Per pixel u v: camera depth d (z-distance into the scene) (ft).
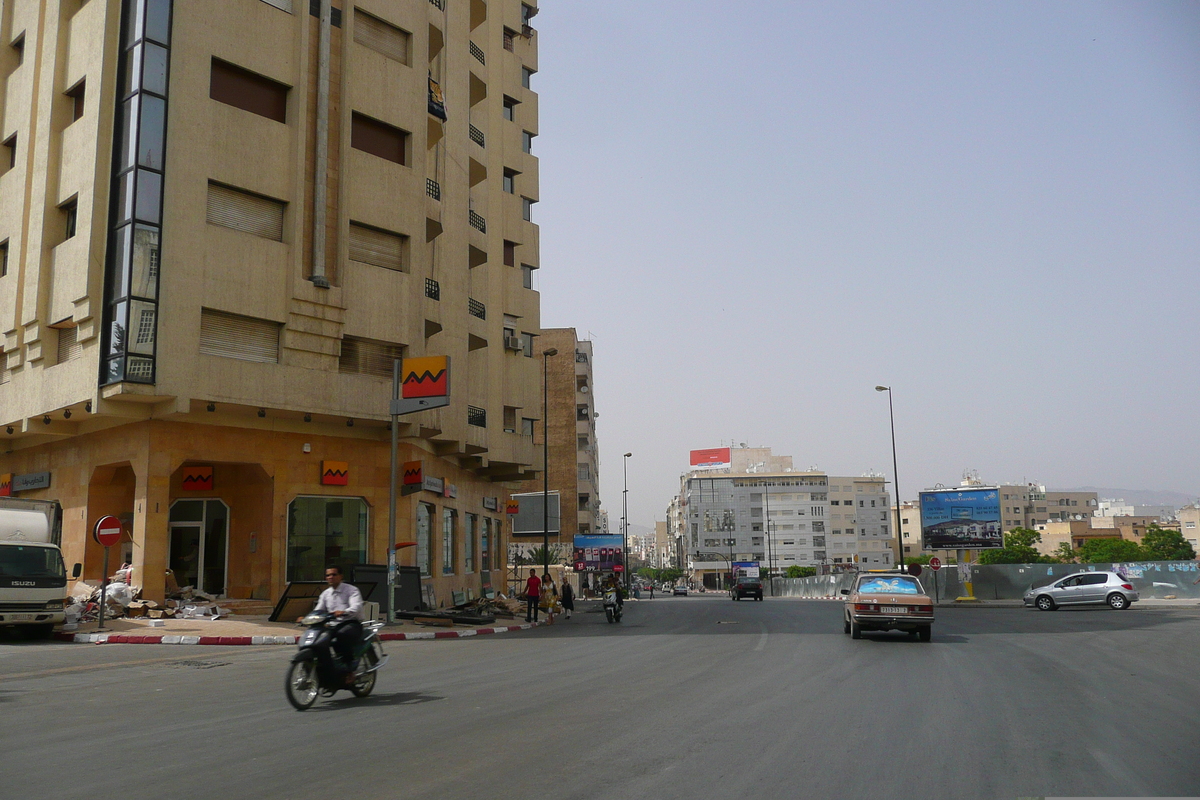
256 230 81.51
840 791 20.04
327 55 86.99
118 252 74.74
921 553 509.35
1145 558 366.43
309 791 19.99
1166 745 25.27
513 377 133.39
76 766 22.74
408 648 61.72
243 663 49.78
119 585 74.69
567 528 267.39
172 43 77.25
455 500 115.03
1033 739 26.07
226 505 86.99
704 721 29.09
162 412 75.10
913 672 43.34
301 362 82.38
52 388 80.48
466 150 112.47
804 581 255.91
